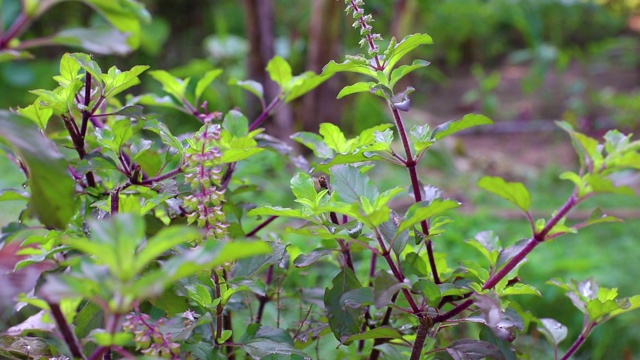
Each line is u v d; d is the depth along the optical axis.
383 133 1.09
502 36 7.16
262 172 2.60
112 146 1.08
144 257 0.89
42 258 1.05
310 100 3.40
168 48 4.70
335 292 1.06
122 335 0.91
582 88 5.38
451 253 2.01
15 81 3.96
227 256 0.89
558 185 3.68
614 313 1.12
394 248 1.04
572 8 5.92
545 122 5.12
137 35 0.98
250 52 3.30
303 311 1.28
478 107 5.59
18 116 0.94
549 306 2.04
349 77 3.60
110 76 1.09
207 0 4.88
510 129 5.01
